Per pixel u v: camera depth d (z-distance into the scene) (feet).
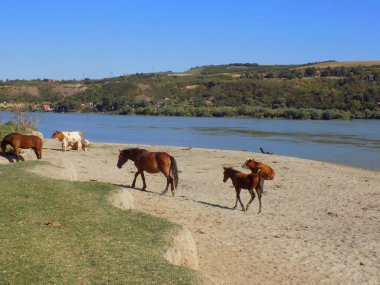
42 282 22.86
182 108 444.55
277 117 378.32
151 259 27.71
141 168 61.62
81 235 30.99
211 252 39.09
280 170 90.38
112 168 82.79
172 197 59.00
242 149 154.40
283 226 48.26
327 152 145.48
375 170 105.09
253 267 36.22
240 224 48.24
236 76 638.12
